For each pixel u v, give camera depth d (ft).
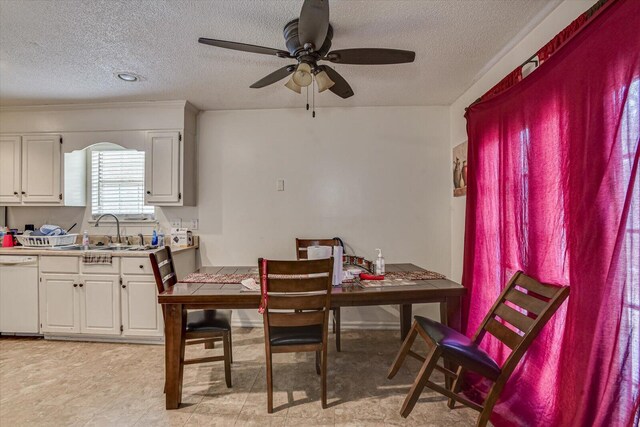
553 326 5.41
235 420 5.94
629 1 4.04
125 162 11.62
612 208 4.30
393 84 9.36
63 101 10.34
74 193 11.16
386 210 11.19
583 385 4.53
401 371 7.84
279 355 8.75
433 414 6.13
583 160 4.75
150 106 10.57
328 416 6.06
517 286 6.25
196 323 7.02
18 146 10.75
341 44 7.18
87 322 9.51
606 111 4.40
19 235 10.37
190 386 7.11
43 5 5.76
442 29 6.63
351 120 11.22
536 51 6.57
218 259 11.39
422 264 11.12
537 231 5.86
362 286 6.65
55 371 7.82
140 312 9.41
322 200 11.26
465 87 9.59
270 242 11.32
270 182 11.33
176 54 7.56
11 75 8.54
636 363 4.00
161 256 7.07
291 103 10.84
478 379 6.91
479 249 7.94
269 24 6.42
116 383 7.25
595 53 4.55
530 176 6.05
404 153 11.17
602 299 4.35
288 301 5.98
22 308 9.66
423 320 6.17
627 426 3.92
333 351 9.02
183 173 10.55
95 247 10.75
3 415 6.09
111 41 6.98
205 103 10.78
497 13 6.14
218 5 5.83
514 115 6.58
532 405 5.64
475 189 8.17
